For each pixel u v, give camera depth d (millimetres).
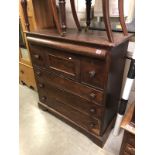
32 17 1391
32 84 2080
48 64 1276
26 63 1933
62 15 1029
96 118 1188
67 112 1451
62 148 1308
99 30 1331
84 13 1465
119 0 980
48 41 1119
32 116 1669
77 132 1453
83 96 1161
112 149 1280
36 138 1405
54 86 1377
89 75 1014
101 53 866
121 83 1355
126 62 1336
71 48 984
